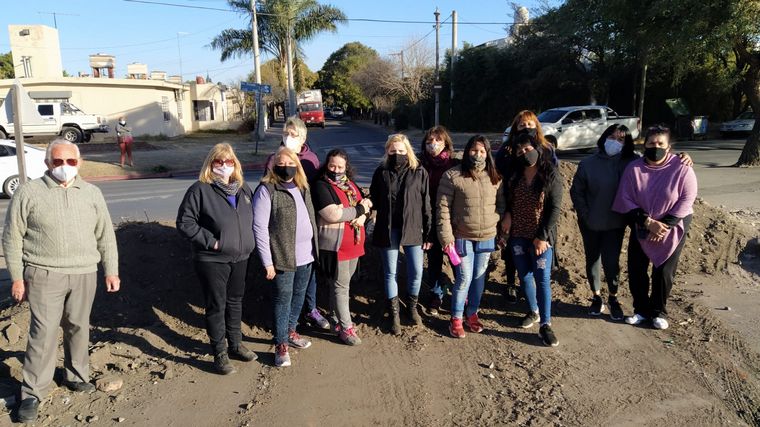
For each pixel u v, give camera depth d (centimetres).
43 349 362
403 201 457
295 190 419
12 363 414
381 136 3481
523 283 487
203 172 397
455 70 3506
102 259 391
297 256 422
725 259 664
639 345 460
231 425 352
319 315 501
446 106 3691
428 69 4012
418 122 3991
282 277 418
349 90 6706
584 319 513
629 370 419
